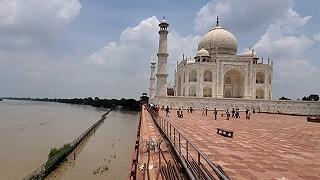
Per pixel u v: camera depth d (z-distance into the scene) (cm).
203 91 9375
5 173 3191
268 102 8031
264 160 1495
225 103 8025
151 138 1862
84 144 5325
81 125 8700
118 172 3450
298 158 1570
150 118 3950
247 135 2606
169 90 12769
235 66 9212
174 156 1427
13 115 12344
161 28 8125
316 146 2028
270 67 9538
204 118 4853
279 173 1238
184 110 7462
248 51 10238
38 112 15200
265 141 2228
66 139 5762
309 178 1173
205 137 2339
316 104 7731
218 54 10050
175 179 1020
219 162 1416
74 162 3903
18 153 4241
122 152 4600
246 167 1330
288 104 7938
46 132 6812
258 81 9738
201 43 10669
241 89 9738
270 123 4275
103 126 8500
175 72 12206
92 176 3278
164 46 8069
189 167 1041
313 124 4319
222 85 9156
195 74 9738
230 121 4425
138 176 1054
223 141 2145
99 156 4297
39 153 4288
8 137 5772
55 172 3409
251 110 8012
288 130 3250
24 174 3177
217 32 10462
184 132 2642
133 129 7788
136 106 18212
